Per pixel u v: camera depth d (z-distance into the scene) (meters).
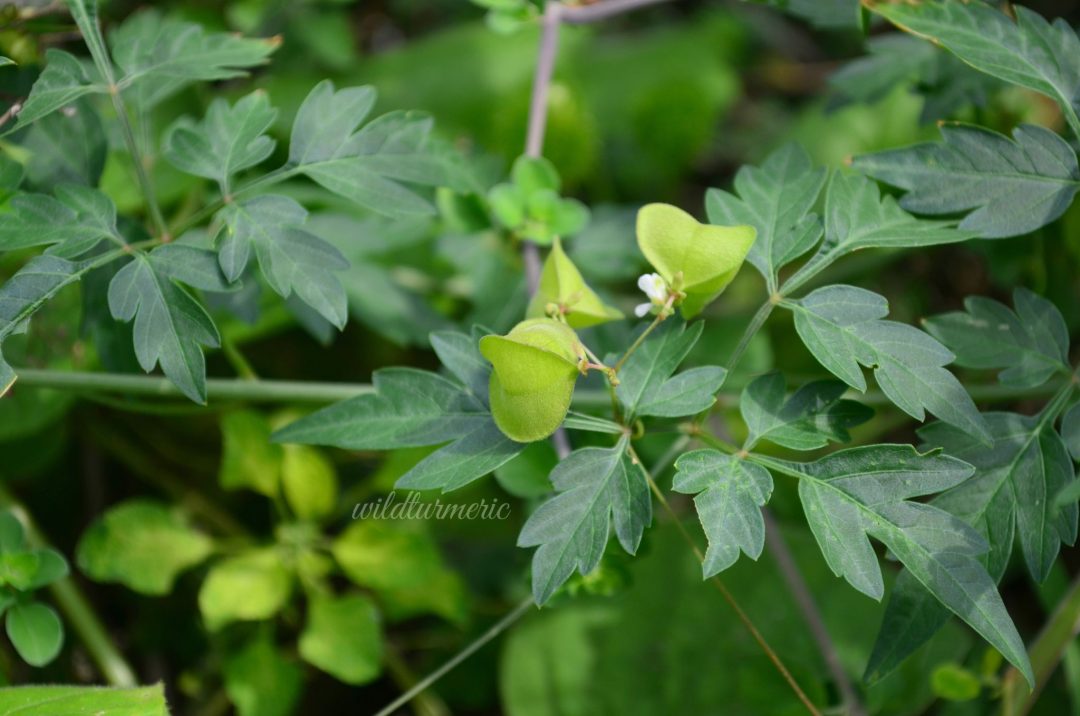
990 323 0.37
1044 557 0.35
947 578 0.34
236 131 0.37
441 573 0.43
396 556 0.42
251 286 0.40
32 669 0.43
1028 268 0.43
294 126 0.38
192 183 0.44
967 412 0.35
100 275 0.39
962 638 0.41
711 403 0.35
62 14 0.40
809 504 0.35
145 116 0.41
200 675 0.44
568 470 0.35
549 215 0.41
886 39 0.42
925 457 0.35
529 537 0.34
